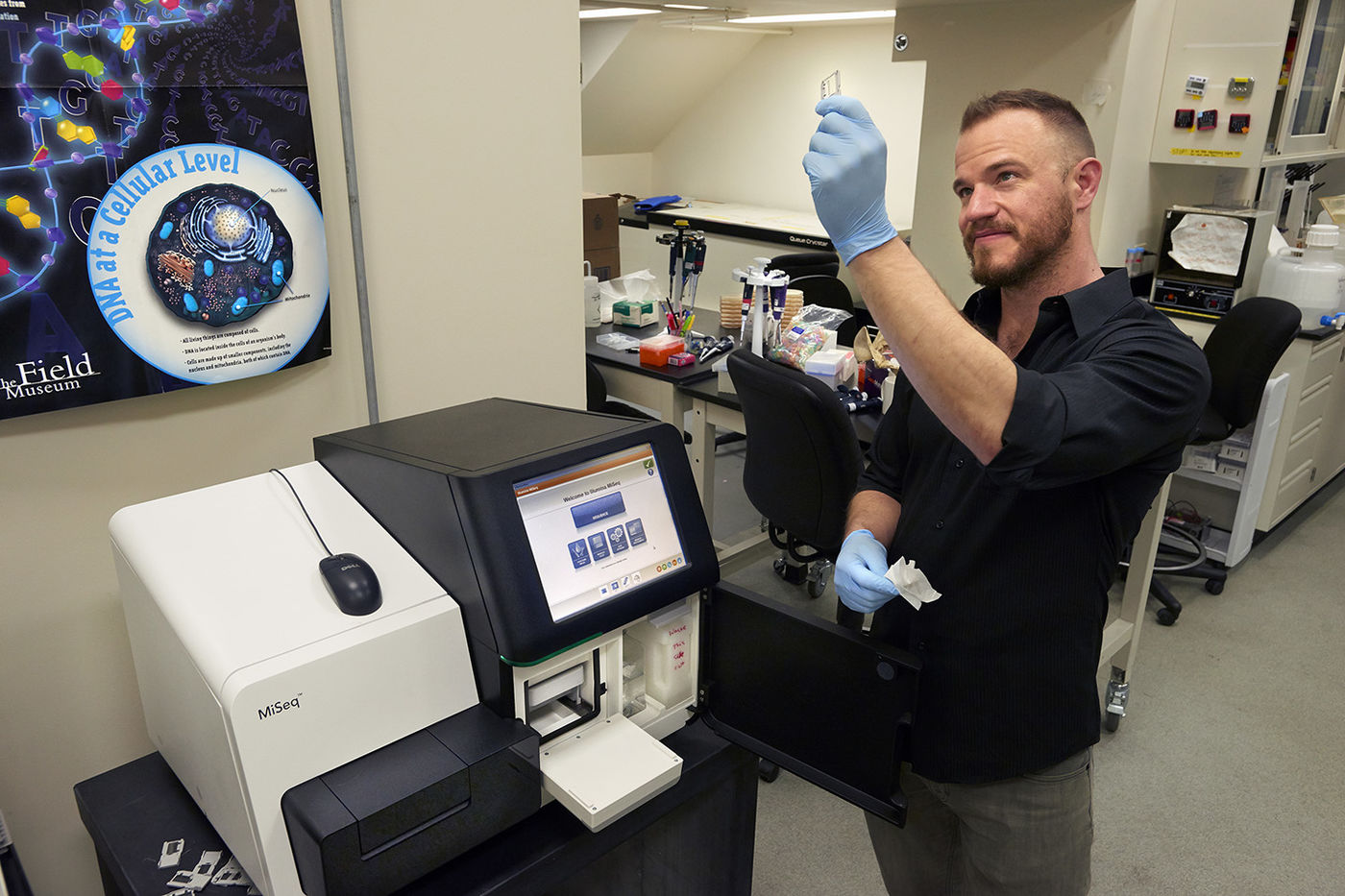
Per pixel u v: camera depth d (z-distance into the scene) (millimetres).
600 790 904
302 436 1479
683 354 2871
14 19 1046
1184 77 3039
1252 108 2912
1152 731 2393
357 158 1435
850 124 941
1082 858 1249
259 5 1250
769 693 1081
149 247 1209
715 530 3404
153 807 1007
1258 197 3576
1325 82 3453
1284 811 2113
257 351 1357
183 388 1295
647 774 932
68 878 1361
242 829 828
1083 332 1105
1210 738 2365
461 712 904
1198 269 3184
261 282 1335
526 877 901
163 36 1168
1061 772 1201
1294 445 3252
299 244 1372
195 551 906
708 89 5500
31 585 1239
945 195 3426
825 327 2826
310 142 1354
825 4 3307
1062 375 992
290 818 780
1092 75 2932
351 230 1451
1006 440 915
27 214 1100
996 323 1303
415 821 801
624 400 2982
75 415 1225
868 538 1282
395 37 1431
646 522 990
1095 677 1210
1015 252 1113
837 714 1027
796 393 2041
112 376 1215
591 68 4570
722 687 1124
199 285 1269
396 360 1578
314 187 1376
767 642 1061
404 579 911
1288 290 3135
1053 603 1150
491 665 881
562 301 1787
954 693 1207
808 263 3906
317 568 905
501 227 1649
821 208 961
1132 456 985
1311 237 3135
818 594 3008
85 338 1178
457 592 895
